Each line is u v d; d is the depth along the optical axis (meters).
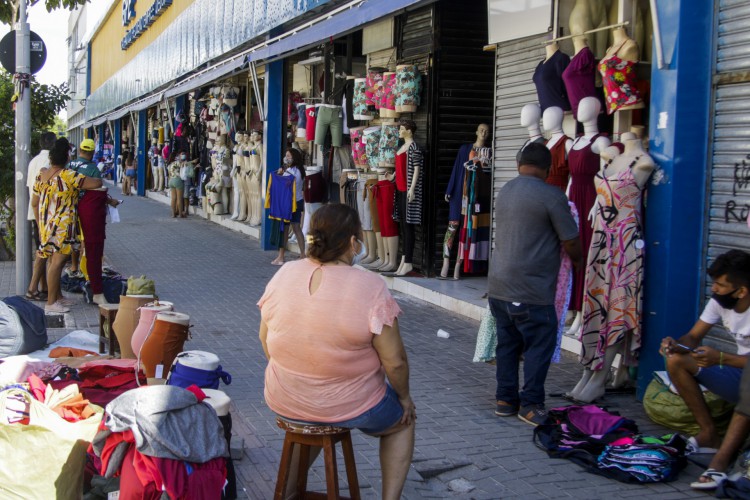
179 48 21.88
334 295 3.42
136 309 6.11
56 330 7.75
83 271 8.79
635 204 5.68
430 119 10.14
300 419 3.53
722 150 5.48
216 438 3.62
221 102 18.38
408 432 3.75
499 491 4.43
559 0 7.49
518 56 8.50
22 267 9.23
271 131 14.62
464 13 10.08
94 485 3.99
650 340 5.76
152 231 17.22
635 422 5.43
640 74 6.73
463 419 5.55
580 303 7.05
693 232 5.63
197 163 21.31
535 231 5.27
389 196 10.59
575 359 7.09
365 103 11.45
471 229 9.67
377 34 11.63
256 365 6.75
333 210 3.54
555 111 7.05
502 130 8.89
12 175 12.32
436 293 9.45
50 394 3.98
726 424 5.01
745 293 4.71
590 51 6.86
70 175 8.48
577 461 4.77
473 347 7.62
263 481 4.40
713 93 5.53
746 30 5.28
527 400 5.46
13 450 3.65
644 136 6.68
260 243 15.38
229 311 8.99
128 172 29.88
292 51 12.00
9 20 12.46
